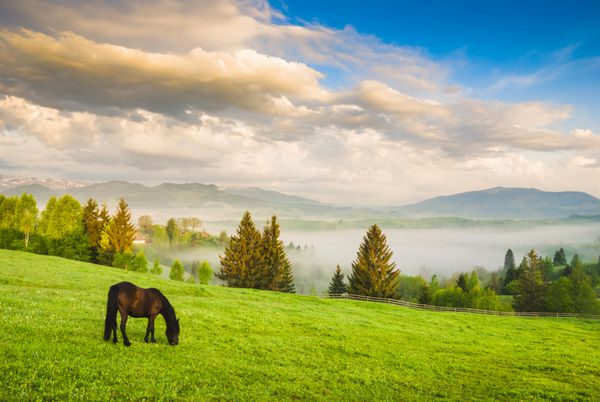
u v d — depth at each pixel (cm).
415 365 2258
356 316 4144
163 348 1667
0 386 1027
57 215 9419
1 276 3588
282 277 8394
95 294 3081
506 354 2969
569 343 3950
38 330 1548
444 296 13150
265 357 1931
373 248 8069
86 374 1215
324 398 1494
